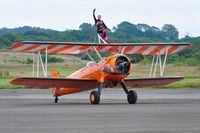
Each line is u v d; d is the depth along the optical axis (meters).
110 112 38.97
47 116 36.41
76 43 48.28
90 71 50.06
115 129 29.80
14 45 48.00
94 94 48.78
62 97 59.81
